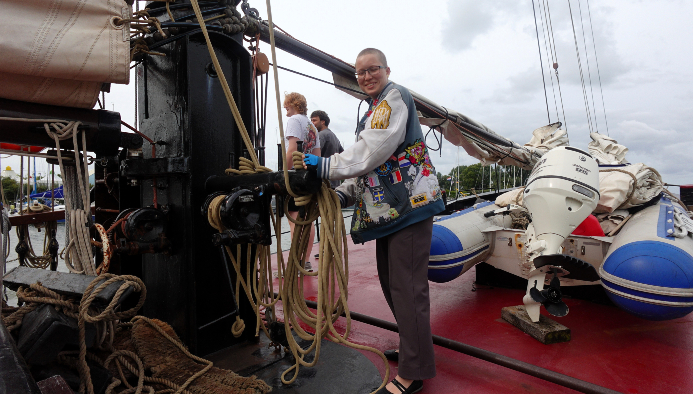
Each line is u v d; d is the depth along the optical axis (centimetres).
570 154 221
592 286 297
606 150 416
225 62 207
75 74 138
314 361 165
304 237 175
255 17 224
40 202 248
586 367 198
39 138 149
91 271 151
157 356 165
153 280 210
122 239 179
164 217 188
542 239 220
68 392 98
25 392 74
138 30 161
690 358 206
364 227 175
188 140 185
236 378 157
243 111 217
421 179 166
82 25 138
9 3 127
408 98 167
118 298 131
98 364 147
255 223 168
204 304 197
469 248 291
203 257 196
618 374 191
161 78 200
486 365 202
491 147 417
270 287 194
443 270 282
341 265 160
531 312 239
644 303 207
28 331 121
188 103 184
